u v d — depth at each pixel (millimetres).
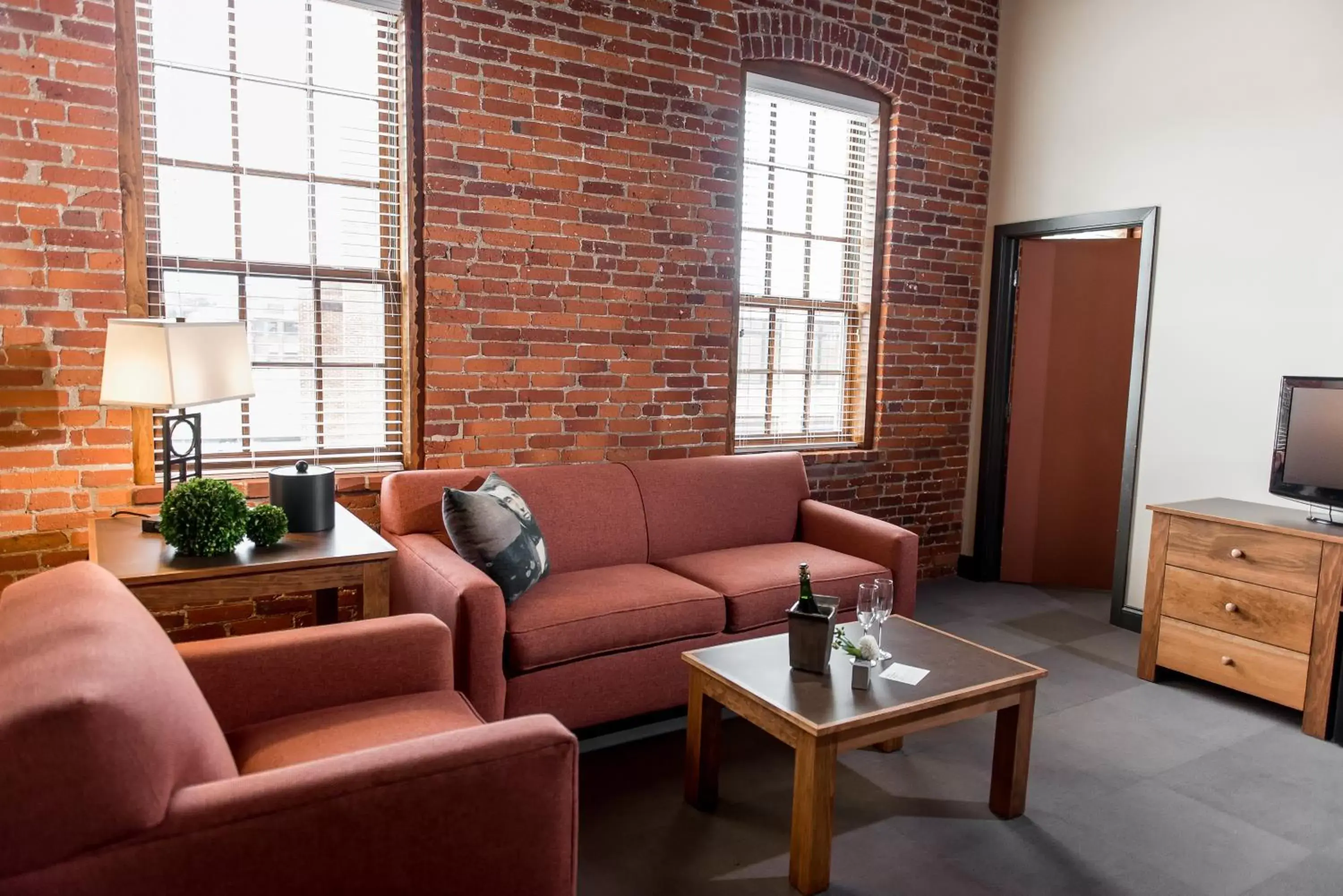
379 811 1353
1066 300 4863
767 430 4516
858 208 4676
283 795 1282
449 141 3357
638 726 3094
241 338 2635
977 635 4125
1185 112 4035
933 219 4766
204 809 1229
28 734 1085
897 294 4691
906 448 4859
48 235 2729
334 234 3340
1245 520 3279
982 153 4906
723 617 3094
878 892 2119
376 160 3383
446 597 2578
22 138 2666
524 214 3547
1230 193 3881
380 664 2059
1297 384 3387
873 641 2340
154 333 2410
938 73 4672
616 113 3715
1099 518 4934
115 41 2803
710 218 4031
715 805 2529
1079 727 3123
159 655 1395
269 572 2342
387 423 3510
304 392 3342
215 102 3080
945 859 2266
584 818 2449
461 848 1433
